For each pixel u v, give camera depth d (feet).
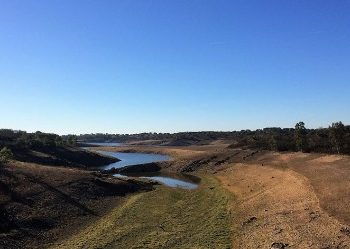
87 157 544.21
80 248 158.61
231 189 277.03
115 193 274.36
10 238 165.68
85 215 212.02
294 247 132.36
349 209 157.79
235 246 151.23
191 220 196.24
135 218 204.23
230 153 483.10
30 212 197.77
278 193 218.18
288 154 401.49
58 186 254.47
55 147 527.81
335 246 125.39
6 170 260.83
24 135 545.44
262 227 163.32
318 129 527.81
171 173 433.89
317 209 166.30
